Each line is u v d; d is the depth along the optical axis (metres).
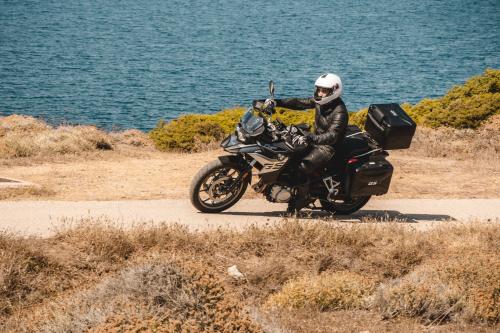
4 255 11.51
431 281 11.68
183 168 24.45
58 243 12.56
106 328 8.16
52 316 9.88
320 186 15.24
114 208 15.73
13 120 35.84
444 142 31.27
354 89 138.25
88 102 116.50
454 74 161.00
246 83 146.25
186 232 13.41
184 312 8.84
